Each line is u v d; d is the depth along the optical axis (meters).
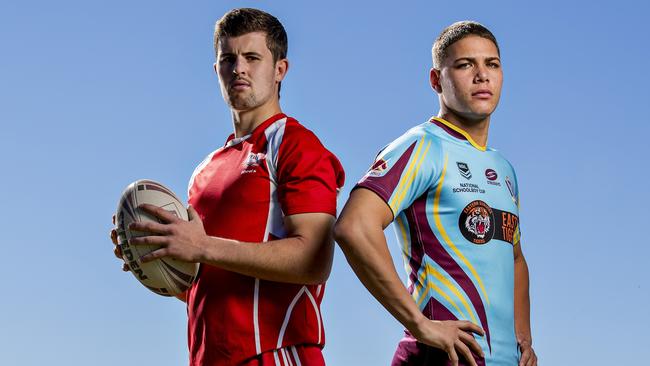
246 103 4.20
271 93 4.27
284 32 4.39
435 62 4.14
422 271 3.82
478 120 4.03
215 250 3.79
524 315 4.36
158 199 3.96
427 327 3.60
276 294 3.95
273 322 3.92
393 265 3.66
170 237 3.79
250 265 3.81
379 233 3.66
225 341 3.91
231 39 4.23
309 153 4.04
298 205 3.94
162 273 3.92
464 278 3.77
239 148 4.24
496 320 3.80
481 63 3.98
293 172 3.99
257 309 3.92
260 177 4.06
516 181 4.29
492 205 3.92
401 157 3.80
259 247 3.83
